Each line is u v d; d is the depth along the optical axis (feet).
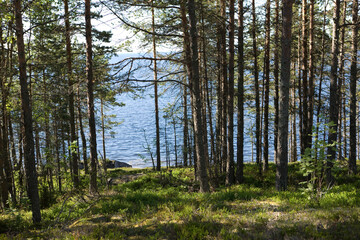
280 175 37.99
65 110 62.85
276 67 64.28
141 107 377.09
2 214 37.96
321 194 29.27
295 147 91.50
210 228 21.03
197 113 40.78
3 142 47.62
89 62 44.50
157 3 39.40
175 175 68.74
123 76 36.86
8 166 48.34
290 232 18.40
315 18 66.49
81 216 29.22
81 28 44.27
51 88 54.19
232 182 53.83
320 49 61.41
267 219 22.41
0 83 43.45
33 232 26.43
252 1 59.31
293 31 68.49
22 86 29.01
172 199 35.42
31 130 29.94
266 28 60.29
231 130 52.54
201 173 41.88
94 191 43.32
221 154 65.98
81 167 87.81
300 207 26.05
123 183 62.49
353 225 18.39
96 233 22.31
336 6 41.88
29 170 30.14
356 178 50.03
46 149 48.65
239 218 23.71
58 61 57.82
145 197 36.81
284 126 37.32
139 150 191.11
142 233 22.36
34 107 57.11
